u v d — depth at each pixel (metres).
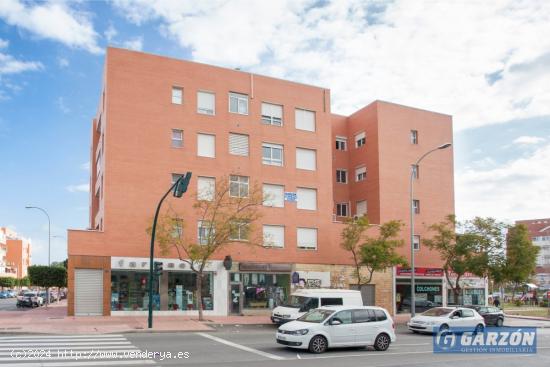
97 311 30.20
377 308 19.31
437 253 41.94
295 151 37.19
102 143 33.75
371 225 37.38
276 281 35.34
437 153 43.25
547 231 100.56
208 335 22.58
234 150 35.03
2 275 113.06
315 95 38.56
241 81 35.84
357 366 14.77
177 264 32.06
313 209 37.44
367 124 42.28
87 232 30.30
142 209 31.67
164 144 32.75
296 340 17.45
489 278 41.59
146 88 32.66
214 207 29.94
